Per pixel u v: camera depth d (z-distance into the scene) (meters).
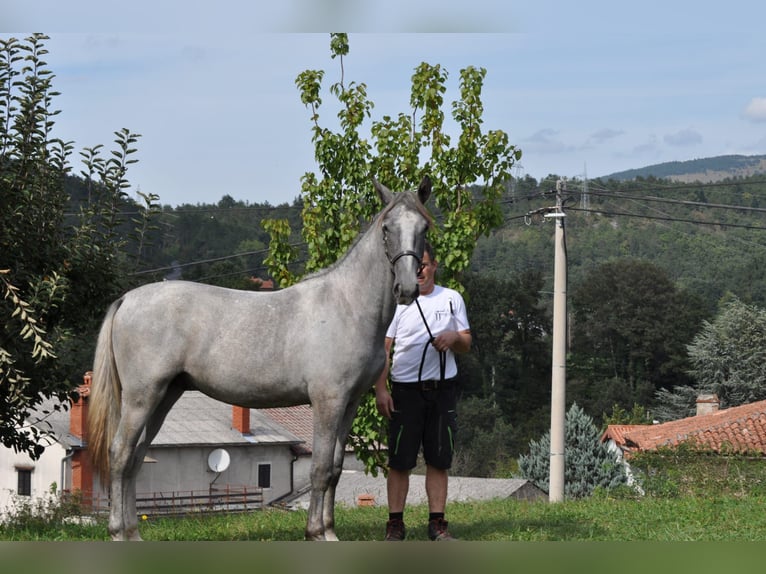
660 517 9.30
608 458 30.62
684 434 30.17
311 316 7.44
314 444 7.39
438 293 8.11
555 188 21.56
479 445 58.91
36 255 11.89
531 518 9.70
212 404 38.59
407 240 7.09
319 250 13.13
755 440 27.94
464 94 13.23
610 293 69.06
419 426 8.02
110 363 7.72
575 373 68.88
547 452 32.94
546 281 78.50
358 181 13.23
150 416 7.66
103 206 12.71
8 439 12.97
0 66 11.74
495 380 64.38
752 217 88.56
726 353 63.53
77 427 30.34
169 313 7.58
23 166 11.84
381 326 7.45
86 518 14.02
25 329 10.45
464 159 13.14
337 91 13.35
